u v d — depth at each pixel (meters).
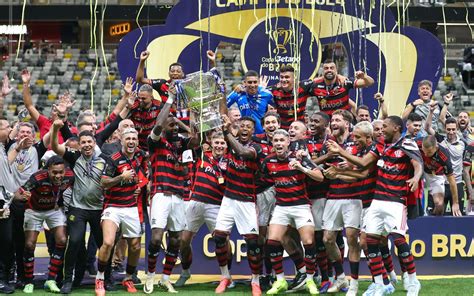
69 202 14.53
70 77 49.38
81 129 14.95
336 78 16.42
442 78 44.28
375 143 13.41
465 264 15.88
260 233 14.69
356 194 13.68
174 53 20.08
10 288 13.98
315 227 14.20
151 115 16.14
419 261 15.87
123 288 14.70
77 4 50.09
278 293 14.10
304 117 16.64
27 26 55.62
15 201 14.25
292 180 13.80
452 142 18.39
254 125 14.80
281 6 19.78
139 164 14.19
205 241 15.87
